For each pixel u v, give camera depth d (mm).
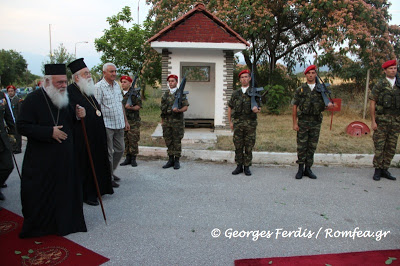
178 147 6504
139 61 14688
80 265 3113
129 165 6801
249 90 5902
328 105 5621
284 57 17891
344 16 12383
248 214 4410
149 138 8930
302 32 16375
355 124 9453
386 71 5734
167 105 6371
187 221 4176
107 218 4246
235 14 13406
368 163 6934
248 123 5926
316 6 12812
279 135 9312
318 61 13242
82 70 4617
